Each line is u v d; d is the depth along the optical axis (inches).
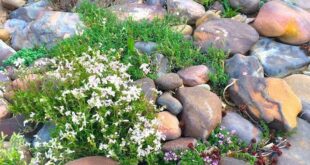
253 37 104.7
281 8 107.6
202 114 87.0
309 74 104.9
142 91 89.8
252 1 112.9
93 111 83.2
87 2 110.8
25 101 88.0
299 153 87.8
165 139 85.7
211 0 116.4
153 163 81.9
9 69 98.9
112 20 106.7
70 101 83.4
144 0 117.1
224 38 103.3
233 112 92.9
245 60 100.0
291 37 106.7
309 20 109.0
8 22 111.9
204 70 96.4
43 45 104.5
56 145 80.0
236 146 86.4
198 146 84.5
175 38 103.5
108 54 94.6
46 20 106.0
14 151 78.4
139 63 96.6
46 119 86.0
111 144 79.4
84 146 81.3
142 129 82.0
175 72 99.1
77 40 100.9
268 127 91.9
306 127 92.2
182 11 110.6
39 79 90.4
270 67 102.7
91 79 82.4
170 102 88.4
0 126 87.9
